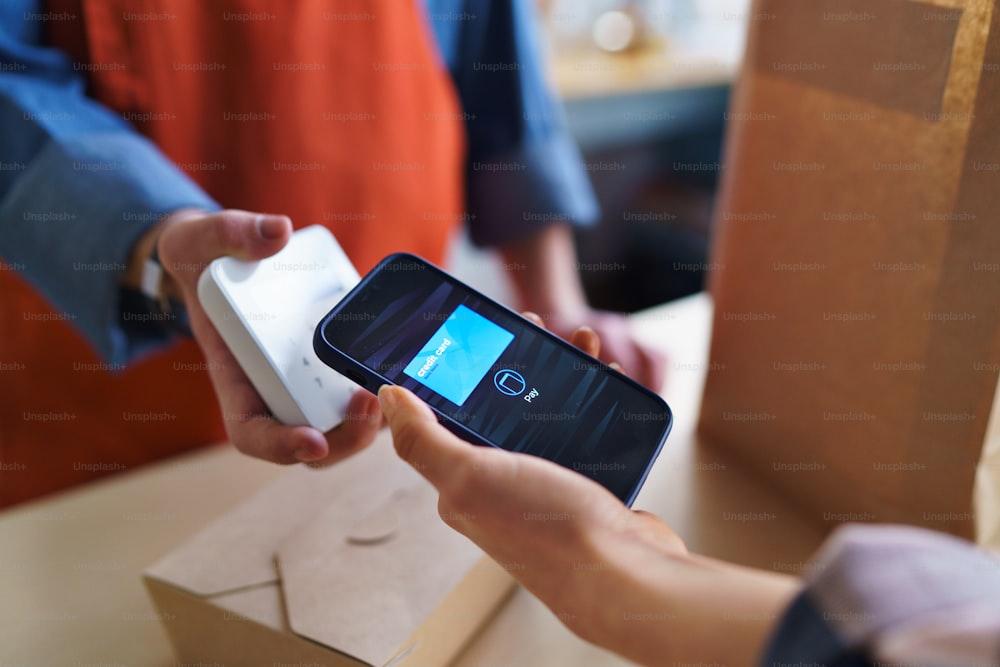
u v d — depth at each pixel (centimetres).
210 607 34
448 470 27
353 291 36
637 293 169
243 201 69
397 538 38
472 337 36
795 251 43
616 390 35
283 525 39
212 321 38
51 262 49
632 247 174
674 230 171
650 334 66
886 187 37
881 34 35
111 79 60
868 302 39
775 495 49
